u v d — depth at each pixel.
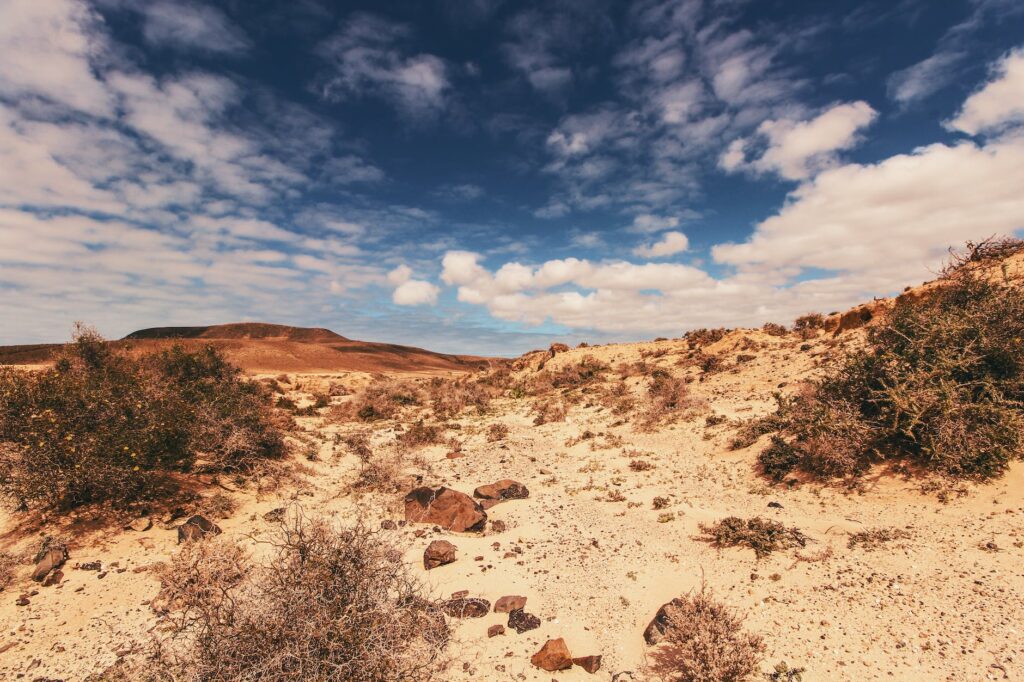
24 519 7.99
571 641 5.33
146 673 4.59
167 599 6.04
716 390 18.97
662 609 5.43
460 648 5.22
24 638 5.53
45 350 55.72
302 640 3.81
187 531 7.97
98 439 8.40
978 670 4.20
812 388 13.69
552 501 10.13
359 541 4.68
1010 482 7.47
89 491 8.50
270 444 12.93
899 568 5.92
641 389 21.53
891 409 9.18
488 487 10.55
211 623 3.99
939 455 8.16
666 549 7.38
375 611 4.24
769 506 8.66
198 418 11.31
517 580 6.73
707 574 6.48
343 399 29.36
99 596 6.35
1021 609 4.88
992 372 9.13
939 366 9.20
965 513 7.05
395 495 10.70
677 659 4.77
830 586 5.77
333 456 14.73
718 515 8.42
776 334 25.44
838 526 7.29
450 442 16.30
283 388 33.34
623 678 4.66
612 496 10.02
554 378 28.08
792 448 10.31
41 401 8.77
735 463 11.20
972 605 5.06
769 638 4.98
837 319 21.75
